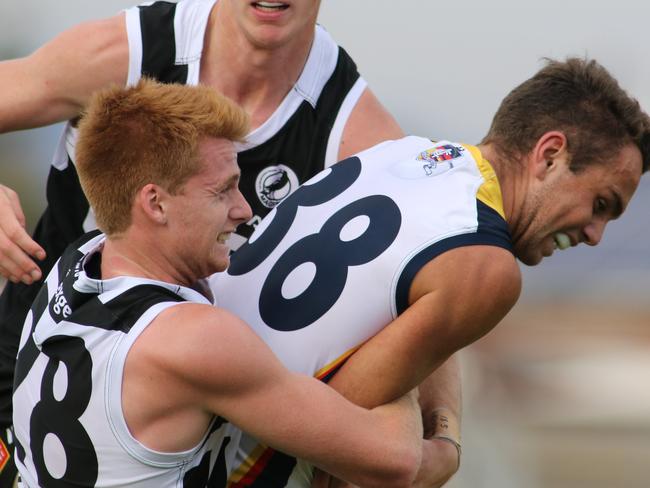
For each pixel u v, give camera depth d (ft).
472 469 82.17
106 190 28.09
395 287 29.53
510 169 31.94
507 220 32.17
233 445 30.42
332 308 30.17
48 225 39.55
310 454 28.09
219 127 28.32
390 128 38.75
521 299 100.63
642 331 94.48
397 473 28.91
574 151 31.27
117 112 27.94
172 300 27.71
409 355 29.50
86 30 36.81
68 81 36.42
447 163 31.42
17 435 30.35
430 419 35.45
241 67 36.40
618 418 87.76
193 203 28.19
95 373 27.27
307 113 37.42
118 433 27.14
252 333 27.48
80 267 28.91
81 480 28.04
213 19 36.99
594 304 100.37
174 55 36.91
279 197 37.37
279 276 31.50
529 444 85.10
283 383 27.55
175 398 26.99
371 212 30.99
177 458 27.68
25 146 197.26
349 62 38.86
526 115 31.86
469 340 30.09
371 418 28.96
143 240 28.45
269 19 34.99
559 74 32.04
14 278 32.91
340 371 30.04
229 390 26.96
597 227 32.71
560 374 91.09
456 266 29.12
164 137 27.63
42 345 28.84
